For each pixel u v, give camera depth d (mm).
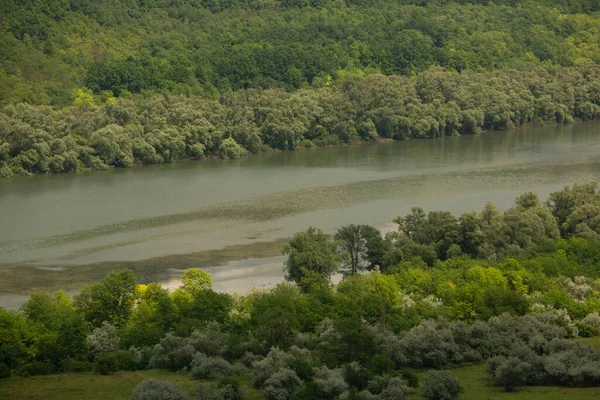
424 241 179250
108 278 138000
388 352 117250
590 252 172750
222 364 115312
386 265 168750
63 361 121375
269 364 110438
